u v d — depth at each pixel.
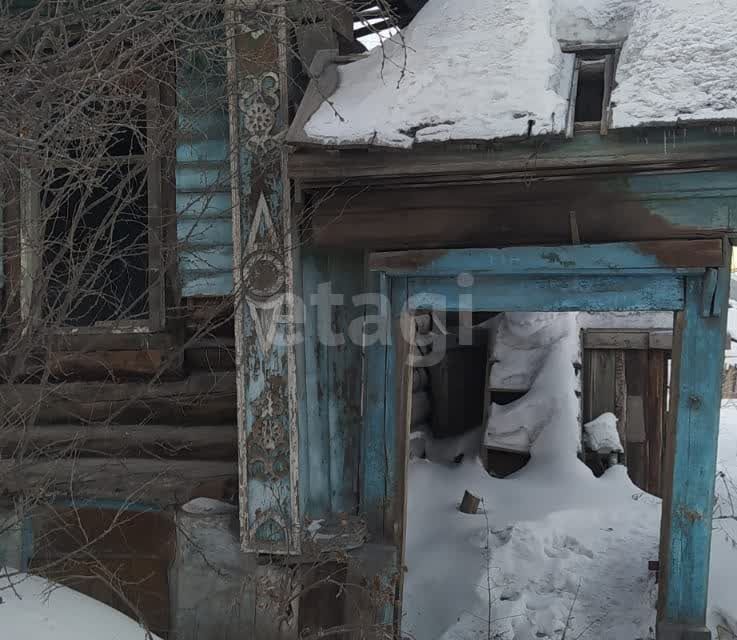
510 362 6.93
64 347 4.58
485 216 3.67
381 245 3.82
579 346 6.90
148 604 4.55
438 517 5.75
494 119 3.38
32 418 3.55
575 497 6.05
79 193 5.55
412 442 6.71
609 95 3.49
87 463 4.50
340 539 3.91
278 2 3.77
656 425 6.81
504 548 5.26
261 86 3.93
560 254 3.61
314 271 4.20
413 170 3.55
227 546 4.17
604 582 4.98
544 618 4.59
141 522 4.55
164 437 4.55
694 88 3.24
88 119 3.11
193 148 4.32
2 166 3.01
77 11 2.95
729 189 3.38
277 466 4.03
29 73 2.92
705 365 3.62
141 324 4.51
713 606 4.07
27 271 4.28
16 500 3.99
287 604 3.91
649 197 3.47
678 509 3.70
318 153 3.62
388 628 3.89
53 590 3.04
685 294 3.63
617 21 3.82
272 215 3.95
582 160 3.37
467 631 4.50
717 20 3.43
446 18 3.87
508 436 6.61
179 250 4.25
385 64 3.82
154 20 2.96
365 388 4.03
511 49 3.62
